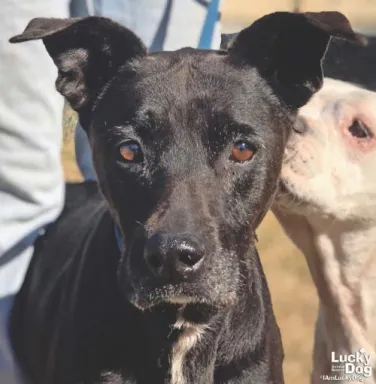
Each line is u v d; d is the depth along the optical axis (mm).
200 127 570
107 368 594
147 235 537
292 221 776
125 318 593
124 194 577
